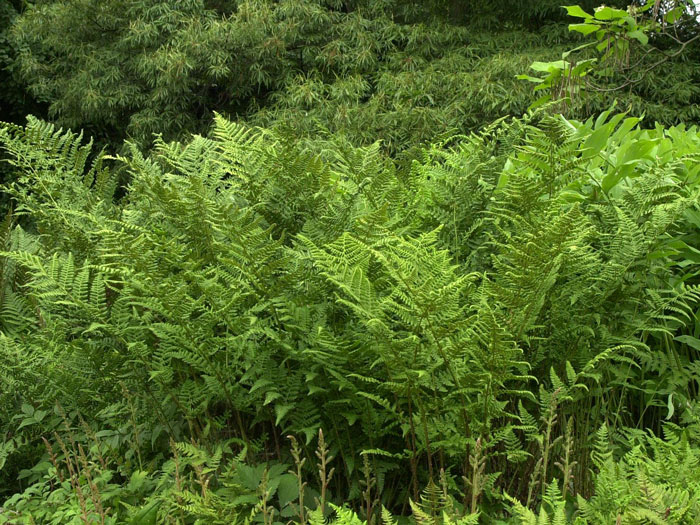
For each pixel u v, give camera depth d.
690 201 1.79
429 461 1.50
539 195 1.90
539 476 1.77
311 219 1.94
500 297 1.52
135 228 1.88
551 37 11.05
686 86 10.10
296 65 11.58
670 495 1.27
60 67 12.36
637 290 1.86
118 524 1.53
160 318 1.88
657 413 2.11
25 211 2.36
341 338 1.56
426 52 11.12
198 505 1.45
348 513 1.25
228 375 1.72
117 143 12.52
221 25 10.50
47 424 2.04
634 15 3.35
